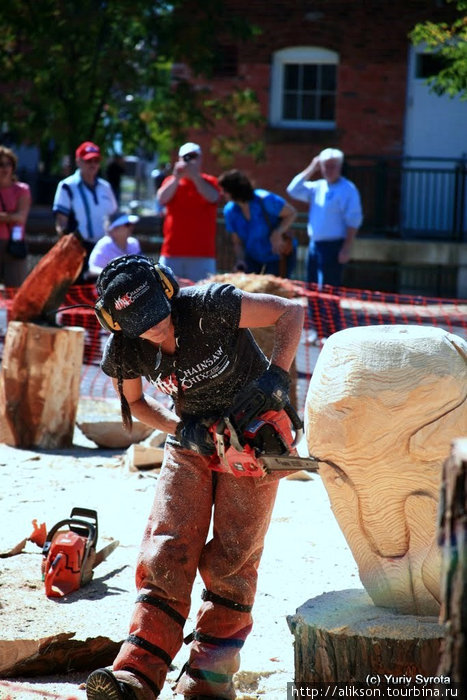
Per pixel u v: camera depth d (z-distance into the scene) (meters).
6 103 34.03
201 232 22.03
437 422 6.75
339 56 38.97
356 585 9.73
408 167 38.88
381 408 6.73
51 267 15.24
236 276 16.05
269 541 11.05
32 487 13.02
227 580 7.34
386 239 36.72
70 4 32.25
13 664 7.96
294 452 7.27
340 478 7.02
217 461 7.34
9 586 9.44
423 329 7.19
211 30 33.91
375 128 39.16
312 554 10.63
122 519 11.76
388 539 7.04
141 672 7.00
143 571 7.29
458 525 4.63
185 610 7.27
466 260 35.84
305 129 39.62
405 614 7.10
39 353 15.18
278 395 7.01
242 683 7.88
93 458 14.80
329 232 24.38
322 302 24.39
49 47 32.09
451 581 4.66
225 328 7.25
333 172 24.36
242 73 40.16
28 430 15.40
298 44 39.41
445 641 4.76
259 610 9.16
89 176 22.80
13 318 15.70
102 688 6.84
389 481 6.87
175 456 7.50
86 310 22.19
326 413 6.90
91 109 33.72
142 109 34.97
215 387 7.37
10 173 24.05
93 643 8.12
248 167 40.44
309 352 23.69
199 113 35.19
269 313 7.29
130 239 22.08
